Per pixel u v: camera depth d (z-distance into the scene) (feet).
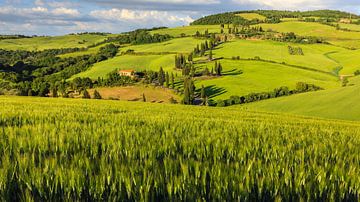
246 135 30.81
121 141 23.22
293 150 23.67
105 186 14.11
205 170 15.43
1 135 24.09
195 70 616.39
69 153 19.51
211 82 534.78
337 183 15.81
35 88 501.15
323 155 22.18
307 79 542.98
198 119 52.24
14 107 65.05
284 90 443.32
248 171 16.05
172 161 17.07
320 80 541.75
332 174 16.76
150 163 16.74
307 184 14.94
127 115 51.83
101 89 503.61
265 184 14.99
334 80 549.13
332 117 307.78
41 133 24.61
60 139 21.72
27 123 35.09
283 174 16.51
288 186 14.97
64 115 46.29
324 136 36.88
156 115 57.31
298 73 586.04
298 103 361.51
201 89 463.42
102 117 44.62
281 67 625.82
